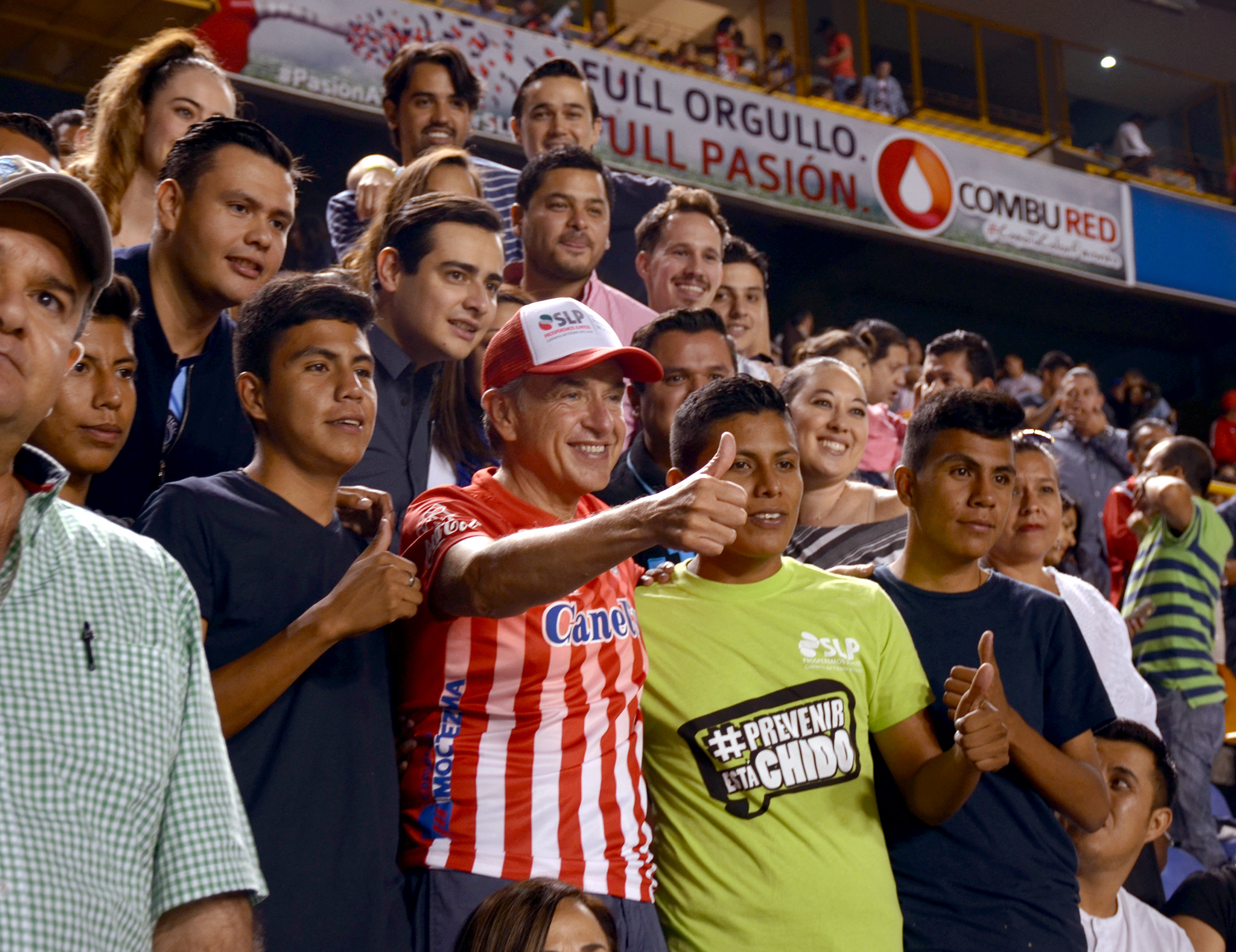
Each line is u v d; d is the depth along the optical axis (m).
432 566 2.02
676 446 2.37
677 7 13.17
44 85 8.04
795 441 2.34
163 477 2.59
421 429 3.11
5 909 1.13
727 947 2.08
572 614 2.06
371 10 7.76
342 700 1.91
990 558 3.34
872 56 13.61
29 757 1.20
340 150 8.73
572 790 2.00
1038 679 2.45
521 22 8.99
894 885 2.20
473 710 1.99
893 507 3.48
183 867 1.32
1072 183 11.21
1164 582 4.34
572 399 2.20
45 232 1.30
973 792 2.31
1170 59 14.93
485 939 1.84
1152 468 5.20
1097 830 2.40
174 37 3.27
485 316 3.13
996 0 13.66
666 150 9.16
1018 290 12.82
